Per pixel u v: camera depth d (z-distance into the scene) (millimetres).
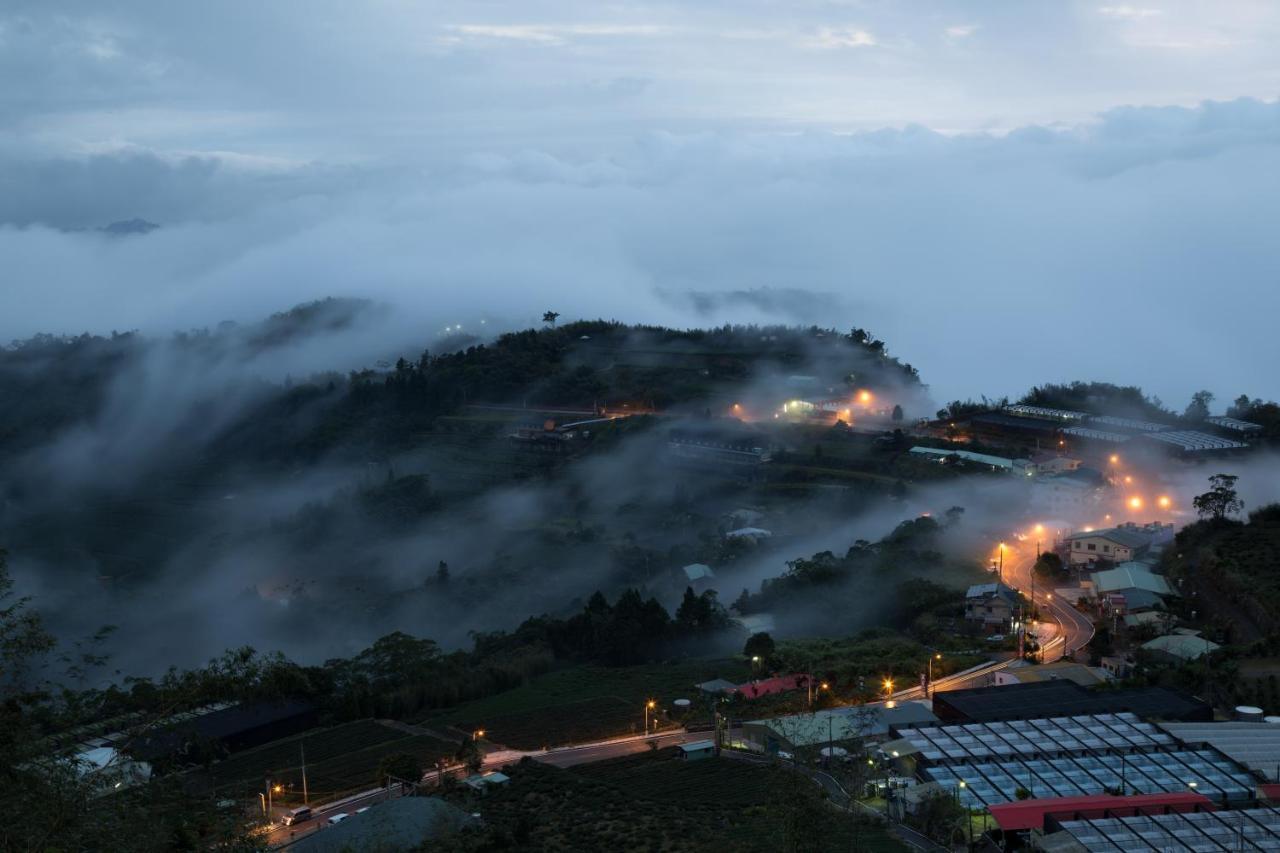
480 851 51781
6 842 23094
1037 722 64250
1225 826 48906
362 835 53438
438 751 73375
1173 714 65688
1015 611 90062
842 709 71000
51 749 25000
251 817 33906
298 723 80625
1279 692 67875
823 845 39219
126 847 24453
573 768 67750
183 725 30031
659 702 80500
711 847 49031
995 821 51531
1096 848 47000
